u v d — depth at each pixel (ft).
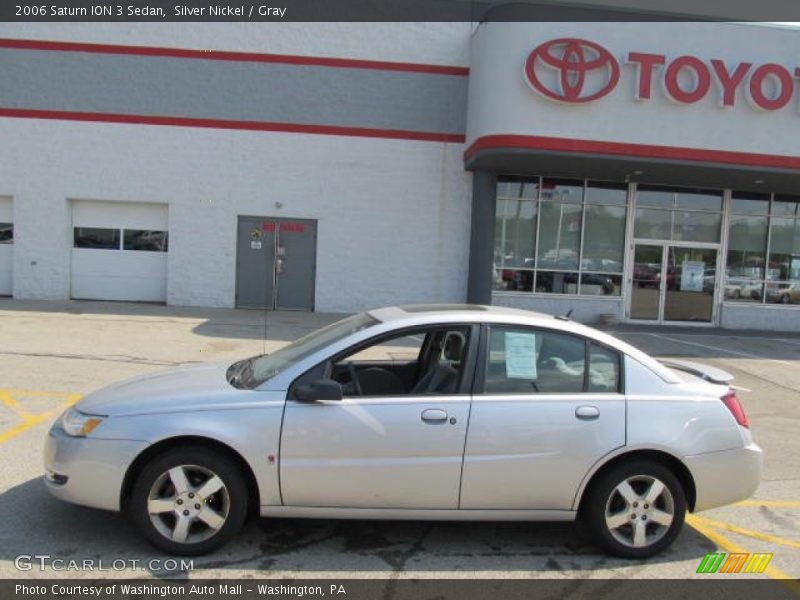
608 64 42.52
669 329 50.52
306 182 49.75
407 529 13.76
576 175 50.19
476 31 46.60
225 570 11.64
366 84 49.60
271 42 48.98
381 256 50.55
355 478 12.09
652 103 43.21
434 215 50.47
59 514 13.52
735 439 13.21
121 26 48.26
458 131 50.14
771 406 27.71
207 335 37.91
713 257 53.11
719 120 43.80
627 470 12.73
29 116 48.44
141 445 11.75
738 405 13.73
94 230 50.34
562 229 51.42
